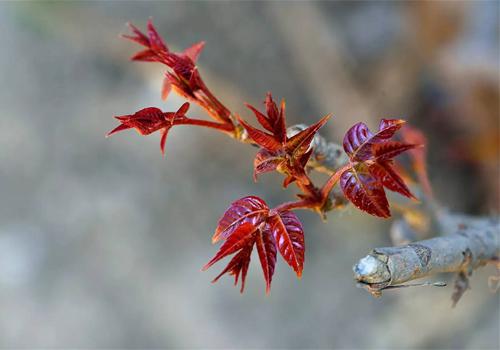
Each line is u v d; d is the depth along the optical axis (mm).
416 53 792
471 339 756
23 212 1033
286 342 895
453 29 770
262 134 268
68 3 850
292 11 819
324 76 828
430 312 794
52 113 1006
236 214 270
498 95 738
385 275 268
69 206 1021
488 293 771
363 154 270
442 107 775
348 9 823
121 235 997
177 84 293
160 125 281
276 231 270
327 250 901
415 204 382
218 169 944
